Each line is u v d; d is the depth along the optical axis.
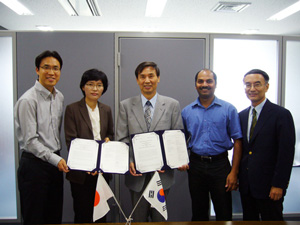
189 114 1.61
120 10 3.61
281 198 1.45
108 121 1.56
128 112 1.43
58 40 1.91
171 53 1.96
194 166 1.56
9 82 1.97
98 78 1.42
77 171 1.39
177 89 1.98
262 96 1.48
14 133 1.99
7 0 3.23
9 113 1.99
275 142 1.42
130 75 1.94
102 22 4.21
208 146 1.51
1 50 1.95
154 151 1.32
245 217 1.55
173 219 2.04
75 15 3.82
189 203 2.04
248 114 1.54
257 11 3.67
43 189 1.37
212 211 2.07
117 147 1.34
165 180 1.41
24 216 1.36
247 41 2.04
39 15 3.79
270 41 2.06
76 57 1.92
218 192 1.51
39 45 1.91
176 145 1.35
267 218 1.44
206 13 3.76
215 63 2.03
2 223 2.02
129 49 1.93
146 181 1.45
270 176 1.42
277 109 1.43
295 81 2.10
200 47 1.97
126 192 2.00
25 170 1.35
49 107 1.42
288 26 4.53
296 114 2.11
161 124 1.38
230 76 2.05
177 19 4.06
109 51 1.93
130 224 0.99
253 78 1.47
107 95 1.95
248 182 1.47
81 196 1.44
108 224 1.00
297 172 2.15
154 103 1.44
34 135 1.32
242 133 1.54
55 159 1.31
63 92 1.93
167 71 1.96
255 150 1.45
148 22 4.23
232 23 4.32
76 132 1.42
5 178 2.02
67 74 1.93
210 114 1.55
